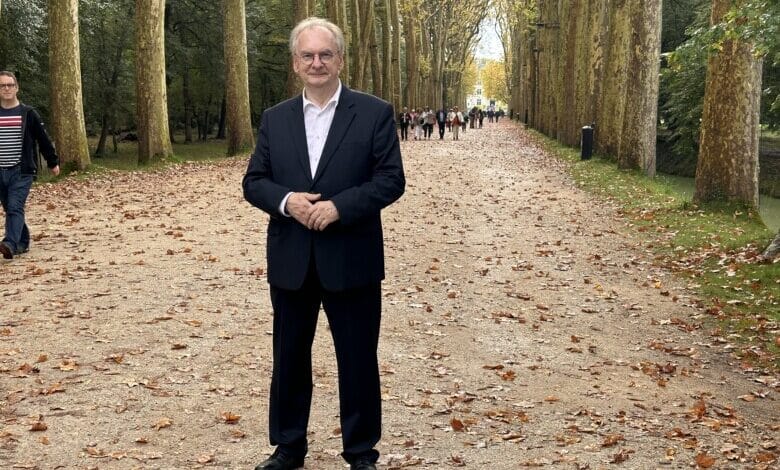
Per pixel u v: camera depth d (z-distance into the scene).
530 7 50.91
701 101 33.59
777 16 9.36
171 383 5.36
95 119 43.00
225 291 8.05
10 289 7.78
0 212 13.43
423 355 6.43
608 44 25.30
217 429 4.60
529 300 8.72
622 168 22.19
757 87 14.12
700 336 7.67
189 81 52.81
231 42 30.06
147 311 7.15
